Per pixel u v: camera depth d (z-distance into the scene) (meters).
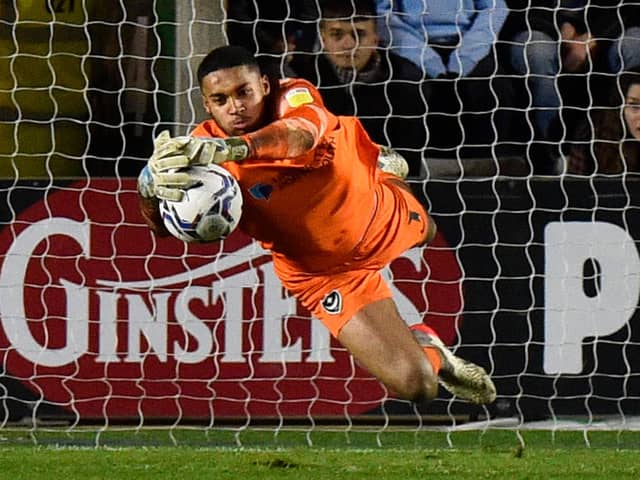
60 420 25.72
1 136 27.22
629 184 25.80
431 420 25.75
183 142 14.10
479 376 19.67
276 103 16.31
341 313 18.34
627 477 21.94
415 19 27.80
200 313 25.69
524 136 27.84
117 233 25.72
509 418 25.88
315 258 17.89
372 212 17.97
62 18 27.36
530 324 25.86
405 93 27.88
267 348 25.67
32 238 25.64
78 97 27.50
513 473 22.12
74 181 25.70
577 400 25.89
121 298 25.72
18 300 25.62
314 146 15.62
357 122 17.47
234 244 25.64
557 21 27.78
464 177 27.59
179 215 15.78
